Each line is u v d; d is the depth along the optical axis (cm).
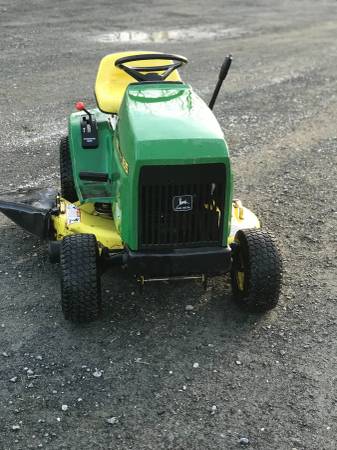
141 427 196
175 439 191
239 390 212
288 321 250
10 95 532
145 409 203
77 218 260
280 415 202
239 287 249
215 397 209
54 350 229
